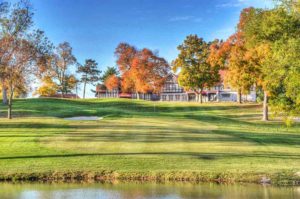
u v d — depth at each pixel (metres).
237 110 73.88
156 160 29.44
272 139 39.28
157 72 100.88
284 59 29.38
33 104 66.75
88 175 26.22
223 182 25.17
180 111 74.19
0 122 45.69
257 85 62.81
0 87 67.88
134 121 48.59
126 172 26.41
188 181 25.47
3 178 25.61
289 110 32.31
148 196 21.67
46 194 22.03
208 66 85.62
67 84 108.12
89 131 40.81
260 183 24.78
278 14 32.81
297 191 22.73
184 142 36.00
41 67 49.72
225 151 32.72
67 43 104.44
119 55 108.06
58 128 42.50
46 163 28.50
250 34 54.72
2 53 45.47
